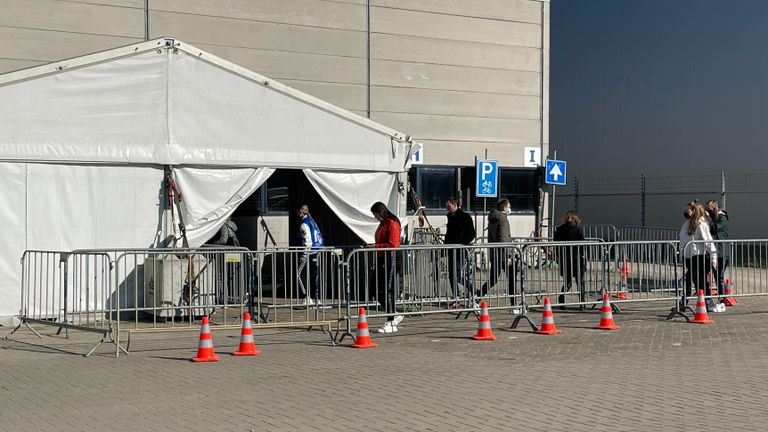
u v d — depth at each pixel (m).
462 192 23.81
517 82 24.53
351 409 8.05
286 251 13.70
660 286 15.38
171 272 13.96
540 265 14.99
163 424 7.51
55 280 14.02
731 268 15.98
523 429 7.24
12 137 13.67
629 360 10.64
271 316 14.89
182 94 14.98
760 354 11.02
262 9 21.00
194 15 20.17
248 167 15.55
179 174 14.98
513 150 24.48
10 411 8.02
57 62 13.96
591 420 7.54
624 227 25.27
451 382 9.31
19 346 11.95
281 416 7.79
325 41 21.81
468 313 14.84
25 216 13.82
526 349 11.61
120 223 14.57
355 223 16.58
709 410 7.90
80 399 8.54
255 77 15.54
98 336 12.91
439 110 23.38
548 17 25.05
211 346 10.87
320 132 16.16
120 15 19.34
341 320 12.83
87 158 14.21
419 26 23.08
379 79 22.55
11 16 18.31
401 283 13.62
